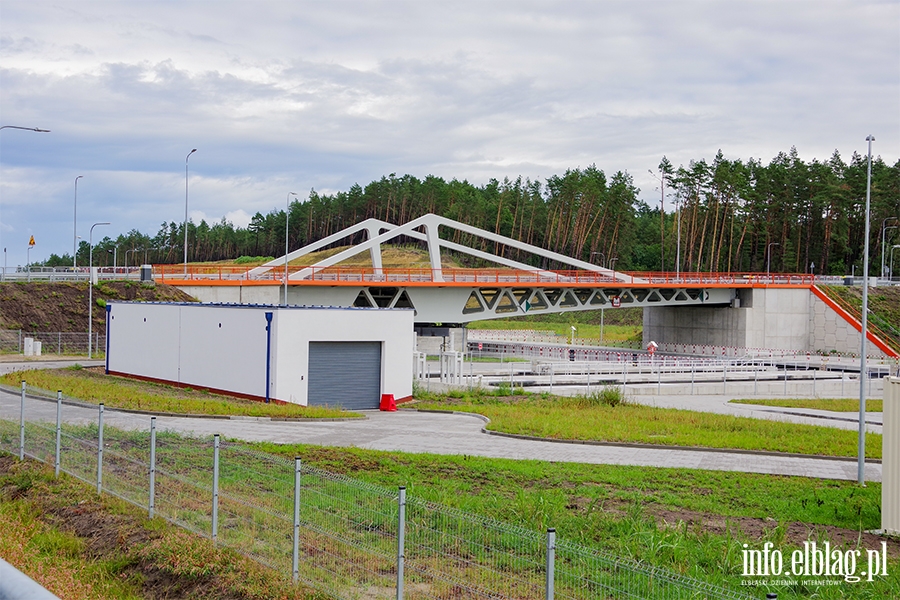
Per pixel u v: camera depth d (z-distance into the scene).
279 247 195.50
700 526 14.70
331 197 184.12
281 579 11.16
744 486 19.92
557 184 150.50
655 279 85.69
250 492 13.55
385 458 21.27
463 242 159.12
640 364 61.06
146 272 62.06
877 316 92.88
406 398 38.44
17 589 3.27
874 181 120.69
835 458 25.45
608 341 107.56
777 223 125.50
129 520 14.34
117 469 15.57
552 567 8.43
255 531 12.29
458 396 41.56
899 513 15.93
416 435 26.94
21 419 18.72
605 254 135.62
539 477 19.72
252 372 34.38
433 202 157.62
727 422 32.72
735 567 12.50
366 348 36.78
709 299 91.56
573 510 16.27
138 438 16.41
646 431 29.58
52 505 15.68
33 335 54.34
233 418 28.48
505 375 52.25
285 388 33.94
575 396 41.69
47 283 59.38
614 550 13.13
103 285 60.56
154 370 39.72
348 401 36.34
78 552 13.59
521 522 14.50
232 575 11.59
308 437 25.19
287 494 13.50
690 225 132.00
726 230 131.25
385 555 10.94
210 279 62.03
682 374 57.28
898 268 121.31
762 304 93.19
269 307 33.75
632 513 15.73
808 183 122.06
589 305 82.38
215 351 36.22
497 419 30.94
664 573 10.66
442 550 11.72
